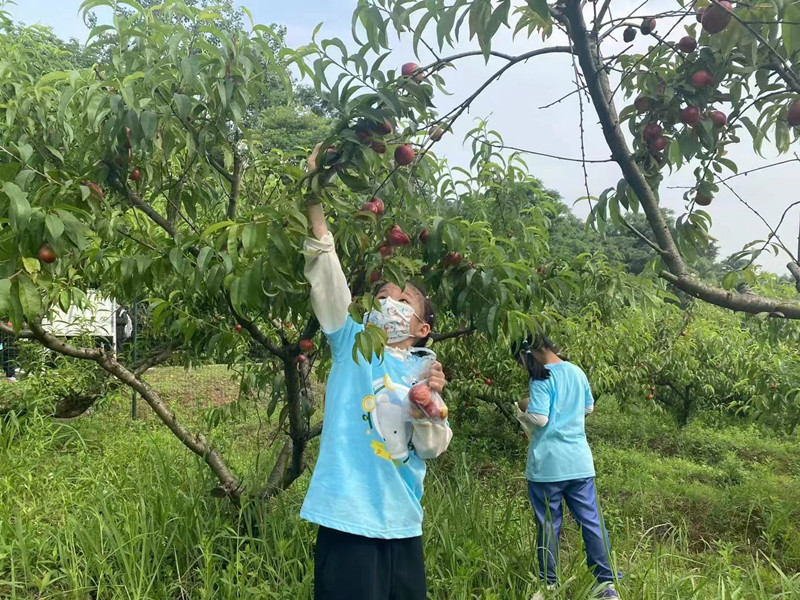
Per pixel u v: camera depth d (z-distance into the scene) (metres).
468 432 6.71
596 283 3.70
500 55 2.06
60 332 6.07
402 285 2.12
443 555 2.86
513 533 3.06
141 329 6.12
